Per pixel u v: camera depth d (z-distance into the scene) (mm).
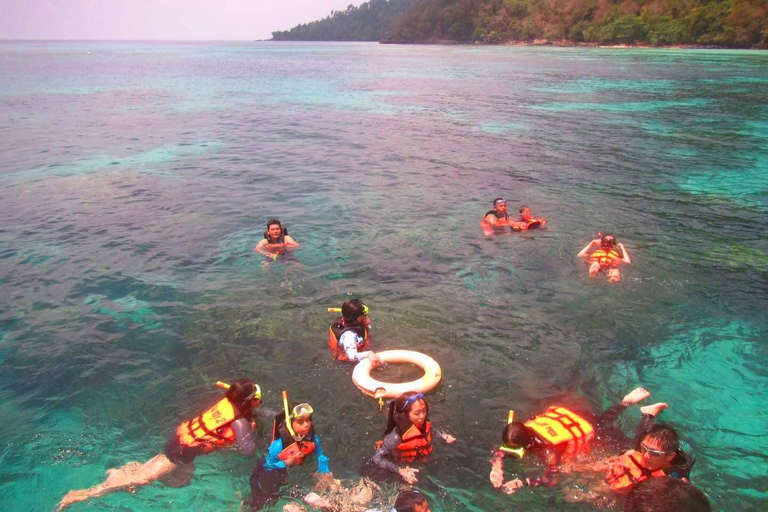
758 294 7445
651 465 4031
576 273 8102
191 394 5508
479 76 45688
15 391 5562
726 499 4133
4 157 16203
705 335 6461
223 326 6730
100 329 6703
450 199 11727
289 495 4258
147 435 4953
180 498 4246
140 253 8977
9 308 7223
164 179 13625
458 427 4980
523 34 120062
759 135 19141
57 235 9805
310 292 7582
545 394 5457
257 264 8500
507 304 7223
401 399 4551
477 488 4289
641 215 10664
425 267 8359
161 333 6594
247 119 23672
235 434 4715
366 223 10258
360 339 6086
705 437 4812
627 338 6426
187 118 23906
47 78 45594
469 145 17625
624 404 5211
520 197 11820
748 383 5586
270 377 5738
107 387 5617
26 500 4238
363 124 22094
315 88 37781
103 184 13156
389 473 4445
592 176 13602
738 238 9461
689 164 14898
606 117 23375
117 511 4125
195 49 163375
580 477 4344
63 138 19188
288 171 14367
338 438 4867
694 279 7879
